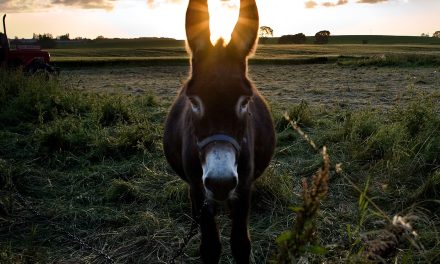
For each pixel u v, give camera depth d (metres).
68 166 6.23
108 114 8.52
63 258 3.98
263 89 15.18
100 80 21.64
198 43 2.68
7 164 5.91
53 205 5.00
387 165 5.34
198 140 2.57
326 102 11.30
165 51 66.31
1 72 11.80
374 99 11.64
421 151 5.63
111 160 6.34
